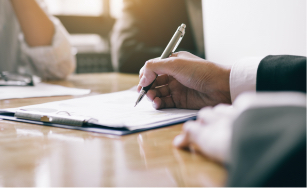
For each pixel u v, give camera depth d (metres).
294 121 0.20
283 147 0.19
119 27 1.94
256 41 1.15
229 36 1.22
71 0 3.38
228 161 0.22
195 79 0.59
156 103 0.61
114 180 0.27
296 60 0.49
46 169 0.31
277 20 1.08
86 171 0.30
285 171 0.19
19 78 1.17
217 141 0.27
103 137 0.43
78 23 3.32
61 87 1.07
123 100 0.75
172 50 0.67
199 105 0.62
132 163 0.32
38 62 1.46
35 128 0.49
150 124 0.48
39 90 0.99
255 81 0.52
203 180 0.26
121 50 1.90
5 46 1.66
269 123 0.21
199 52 1.35
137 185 0.26
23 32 1.50
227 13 1.22
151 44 1.80
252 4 1.14
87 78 1.52
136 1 1.87
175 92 0.64
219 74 0.58
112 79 1.45
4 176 0.29
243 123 0.21
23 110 0.58
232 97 0.55
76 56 3.08
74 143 0.40
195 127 0.32
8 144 0.40
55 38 1.47
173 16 1.68
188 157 0.32
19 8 1.48
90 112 0.58
